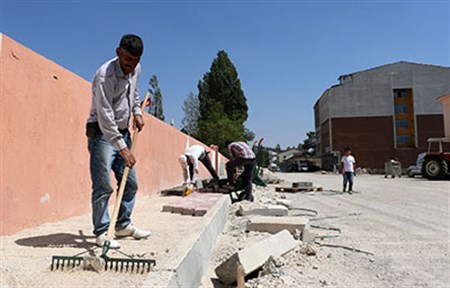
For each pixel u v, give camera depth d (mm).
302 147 95875
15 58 3883
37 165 4250
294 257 4191
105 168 3270
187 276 2809
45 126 4441
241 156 8406
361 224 6734
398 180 22812
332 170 52000
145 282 2350
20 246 3213
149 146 9328
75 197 5207
